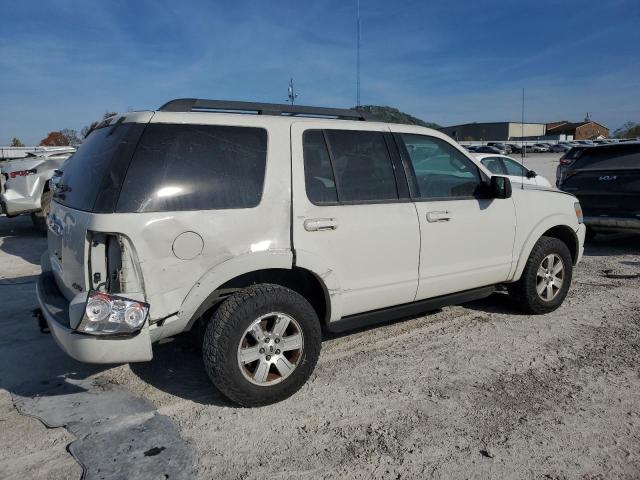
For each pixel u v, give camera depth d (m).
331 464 2.91
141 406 3.52
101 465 2.86
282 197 3.56
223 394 3.44
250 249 3.42
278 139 3.63
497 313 5.41
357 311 4.03
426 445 3.09
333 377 3.97
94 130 3.84
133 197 3.10
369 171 4.05
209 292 3.30
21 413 3.42
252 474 2.82
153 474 2.80
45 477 2.77
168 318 3.21
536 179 11.77
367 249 3.94
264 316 3.42
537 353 4.39
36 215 10.09
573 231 5.51
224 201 3.36
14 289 6.37
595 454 3.00
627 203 8.09
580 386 3.80
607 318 5.24
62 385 3.83
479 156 11.09
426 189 4.37
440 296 4.56
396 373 4.03
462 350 4.46
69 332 3.01
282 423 3.32
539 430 3.24
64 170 3.99
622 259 8.02
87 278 3.11
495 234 4.75
